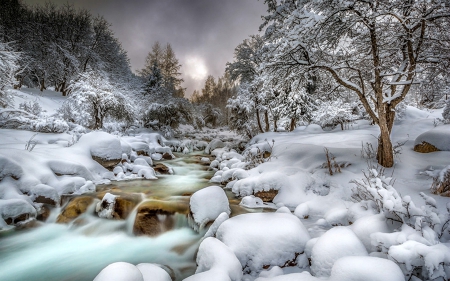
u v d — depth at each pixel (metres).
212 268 3.00
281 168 7.62
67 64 25.25
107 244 5.09
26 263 4.39
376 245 3.09
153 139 16.39
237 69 19.62
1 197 5.38
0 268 4.23
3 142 8.01
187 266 4.18
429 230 2.91
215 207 5.23
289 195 6.34
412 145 8.45
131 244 5.06
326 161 7.64
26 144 7.82
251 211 5.86
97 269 4.25
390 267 2.48
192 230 5.23
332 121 15.60
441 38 6.44
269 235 3.62
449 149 7.06
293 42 6.17
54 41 25.42
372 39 6.16
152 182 8.98
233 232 3.77
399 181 5.75
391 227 3.44
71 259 4.55
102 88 14.70
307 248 3.51
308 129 15.70
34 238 5.24
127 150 10.94
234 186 7.64
